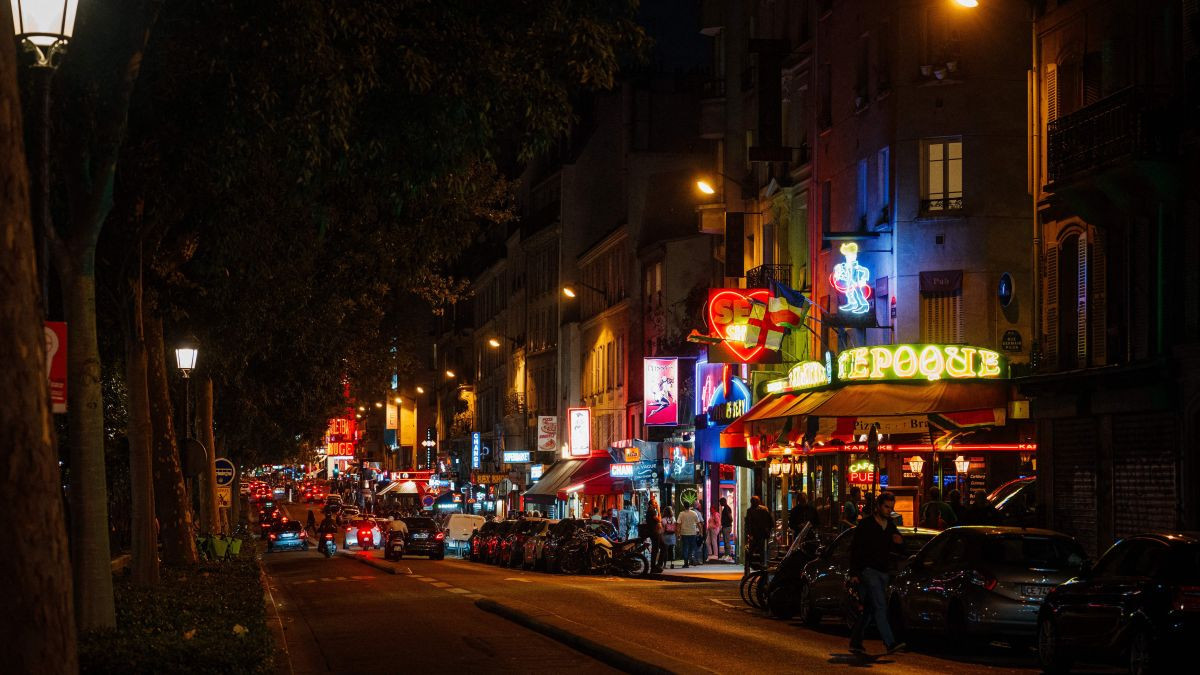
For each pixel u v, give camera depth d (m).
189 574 25.33
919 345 33.38
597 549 42.88
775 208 46.28
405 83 17.33
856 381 34.28
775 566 26.05
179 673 10.77
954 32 36.25
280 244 24.50
